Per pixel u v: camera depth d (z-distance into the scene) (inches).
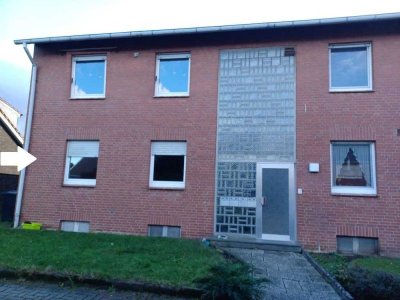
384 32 375.2
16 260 253.0
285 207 374.9
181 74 430.3
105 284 219.5
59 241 330.0
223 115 403.5
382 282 219.8
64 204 425.4
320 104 380.2
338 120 373.7
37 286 219.1
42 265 243.9
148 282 216.4
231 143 396.5
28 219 430.0
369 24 378.6
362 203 357.1
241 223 382.3
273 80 397.1
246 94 401.7
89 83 454.3
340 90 378.9
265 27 390.6
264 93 397.4
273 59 400.5
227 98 405.7
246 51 409.1
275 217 375.9
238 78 406.3
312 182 370.9
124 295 208.2
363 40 378.9
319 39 390.6
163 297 206.4
